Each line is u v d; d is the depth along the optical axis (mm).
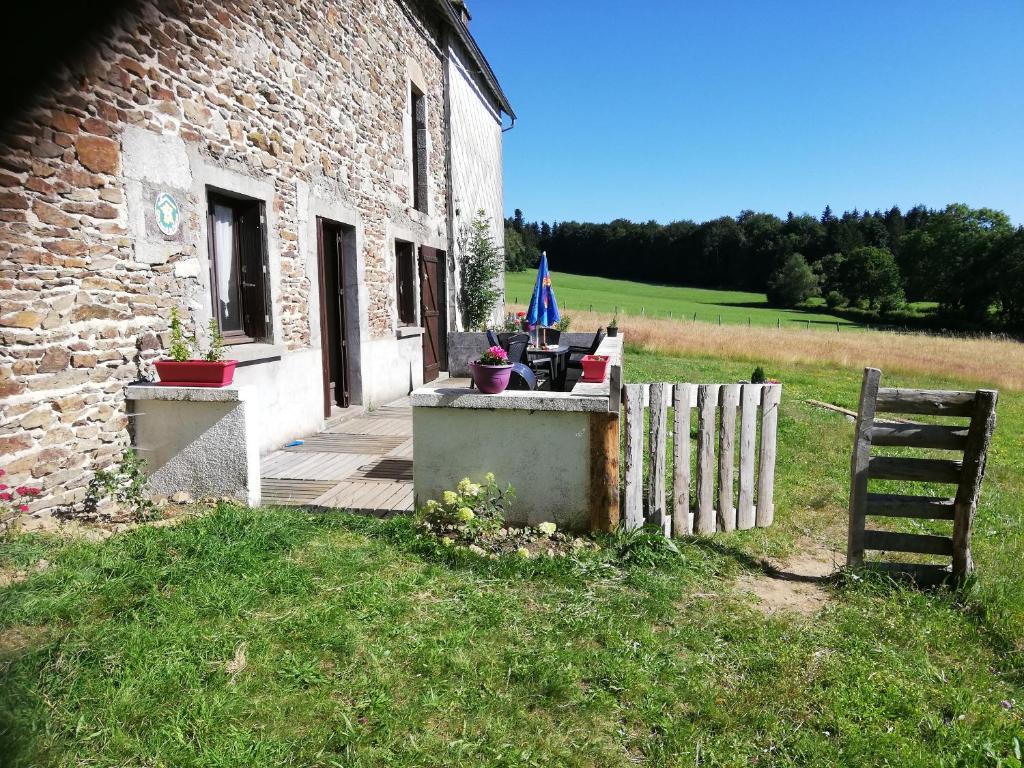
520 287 51000
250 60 5617
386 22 8578
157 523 3832
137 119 4359
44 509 3770
